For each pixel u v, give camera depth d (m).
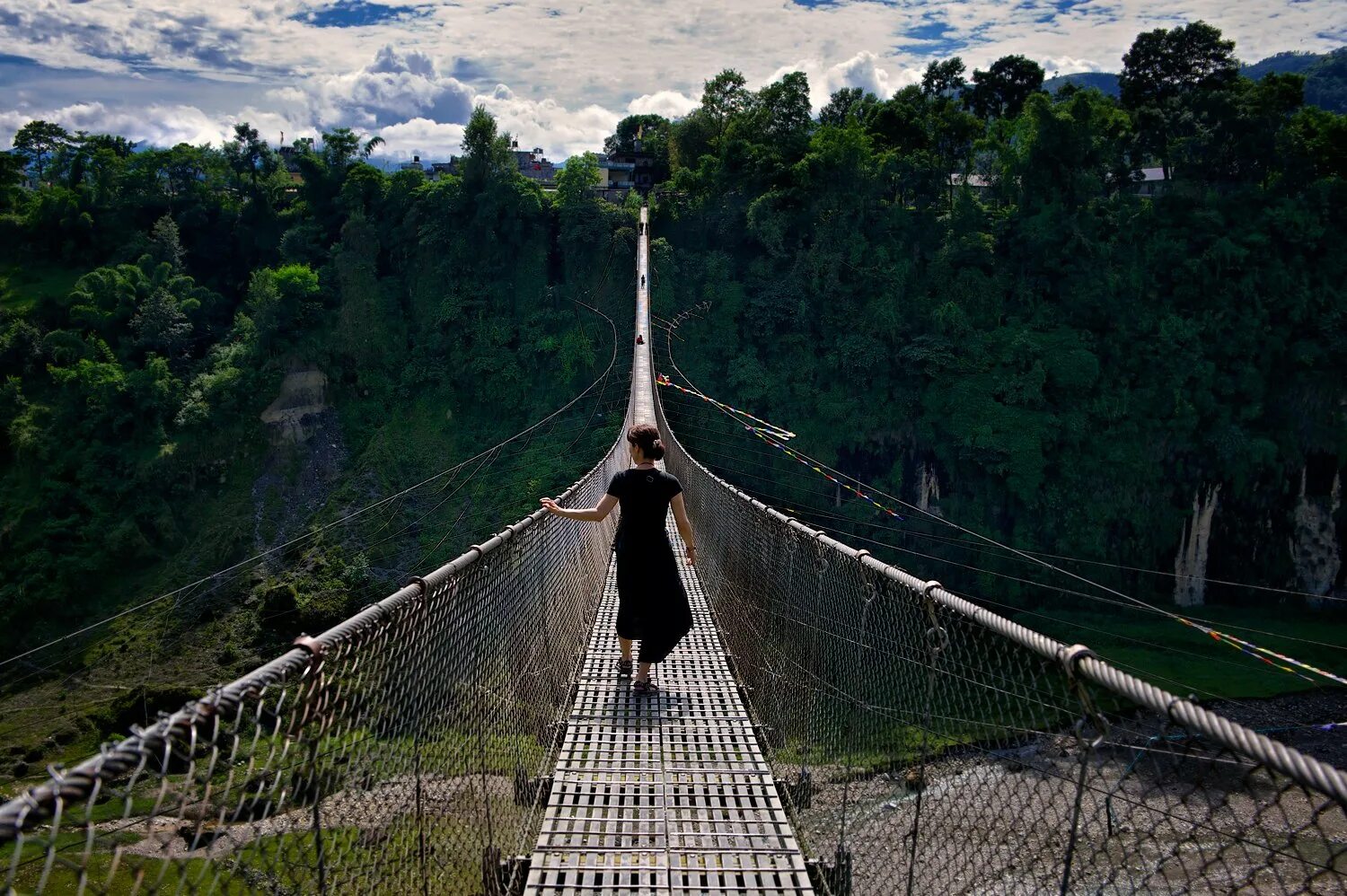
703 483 9.29
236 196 54.00
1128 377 41.66
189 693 26.91
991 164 50.94
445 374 44.78
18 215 52.66
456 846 2.91
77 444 39.47
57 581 35.59
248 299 47.00
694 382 43.44
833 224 44.66
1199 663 28.11
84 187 52.03
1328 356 41.09
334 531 38.62
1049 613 35.28
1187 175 45.81
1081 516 40.12
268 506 39.94
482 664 3.37
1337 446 40.69
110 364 41.78
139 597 36.00
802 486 41.69
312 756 1.91
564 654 5.39
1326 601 39.62
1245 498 40.91
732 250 47.53
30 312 45.75
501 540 3.67
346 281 45.62
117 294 45.50
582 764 4.25
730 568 6.73
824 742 3.84
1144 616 36.03
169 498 39.38
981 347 41.62
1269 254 42.19
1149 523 40.69
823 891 3.38
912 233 45.66
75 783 1.29
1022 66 58.88
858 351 42.03
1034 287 43.34
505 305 45.75
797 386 42.72
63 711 27.67
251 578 35.47
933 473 42.34
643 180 64.81
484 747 3.33
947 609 2.49
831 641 3.84
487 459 43.16
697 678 5.51
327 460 42.34
